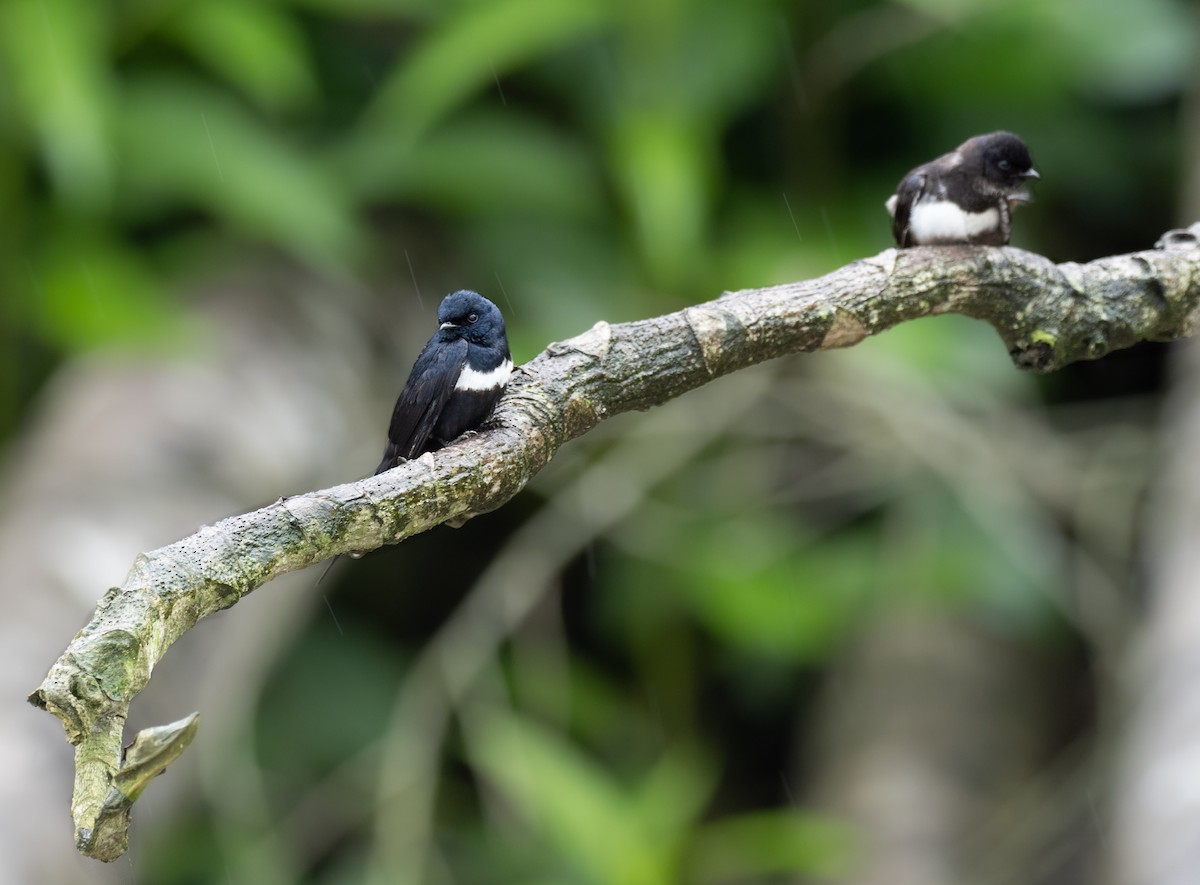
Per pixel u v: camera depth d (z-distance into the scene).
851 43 11.35
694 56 11.30
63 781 7.61
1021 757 10.88
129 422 10.03
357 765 10.05
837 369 10.88
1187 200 10.98
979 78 11.80
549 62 11.55
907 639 11.52
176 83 11.23
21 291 10.79
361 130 11.58
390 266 11.99
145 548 9.09
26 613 8.44
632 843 8.93
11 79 10.44
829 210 11.56
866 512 11.60
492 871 9.92
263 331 11.08
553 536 10.56
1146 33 11.26
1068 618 11.16
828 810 10.51
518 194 11.31
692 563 10.49
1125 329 5.20
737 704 11.54
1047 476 11.02
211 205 11.67
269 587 9.52
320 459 10.56
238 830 8.94
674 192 10.27
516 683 10.49
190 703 8.76
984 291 4.95
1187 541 8.98
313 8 11.99
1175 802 6.80
